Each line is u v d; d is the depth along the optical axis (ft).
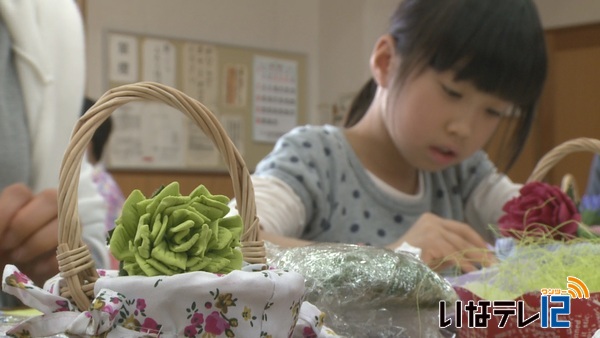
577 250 2.49
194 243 1.61
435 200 4.03
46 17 3.32
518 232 2.85
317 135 3.76
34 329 1.63
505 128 3.83
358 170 3.77
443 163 3.51
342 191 3.72
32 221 2.52
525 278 2.33
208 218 1.67
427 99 3.38
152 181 9.68
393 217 3.80
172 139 9.84
